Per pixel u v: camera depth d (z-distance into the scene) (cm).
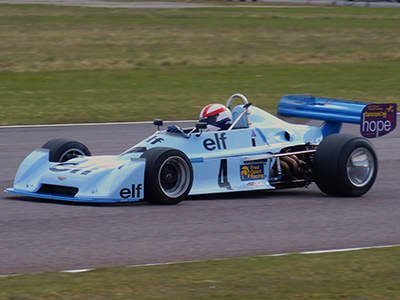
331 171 3089
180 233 2417
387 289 1773
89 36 11194
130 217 2633
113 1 18875
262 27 12812
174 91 7112
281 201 3066
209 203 2972
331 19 14525
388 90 7325
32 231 2409
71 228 2455
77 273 1902
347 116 3334
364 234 2472
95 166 2880
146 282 1816
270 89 7294
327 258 2088
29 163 3039
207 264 2006
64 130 5106
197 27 12631
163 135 3031
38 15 13850
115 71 8331
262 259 2070
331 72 8450
